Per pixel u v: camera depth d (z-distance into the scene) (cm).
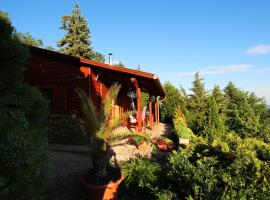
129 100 1880
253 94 1845
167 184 519
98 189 547
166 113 2389
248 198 371
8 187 276
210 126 1214
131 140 999
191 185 422
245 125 1627
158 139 1180
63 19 3688
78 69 1183
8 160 276
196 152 522
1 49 435
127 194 606
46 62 1266
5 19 468
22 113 363
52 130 1060
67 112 1193
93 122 640
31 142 308
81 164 753
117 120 670
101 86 1285
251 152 438
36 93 457
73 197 563
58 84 1227
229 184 393
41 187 357
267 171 395
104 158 603
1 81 435
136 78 1096
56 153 873
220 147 489
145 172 619
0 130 289
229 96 2842
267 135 1595
